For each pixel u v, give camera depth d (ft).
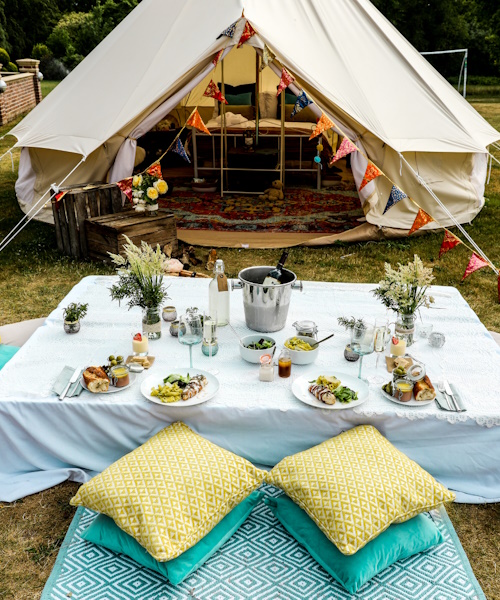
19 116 49.49
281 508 8.91
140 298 10.66
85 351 10.60
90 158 20.36
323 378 9.64
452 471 9.74
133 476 8.34
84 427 9.51
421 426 9.26
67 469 9.80
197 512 8.05
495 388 9.82
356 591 7.77
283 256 11.06
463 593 7.89
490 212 25.34
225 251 20.65
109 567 8.20
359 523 7.85
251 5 21.11
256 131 27.27
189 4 22.34
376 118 20.26
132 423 9.42
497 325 15.78
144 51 21.42
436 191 21.54
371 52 21.83
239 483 8.56
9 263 19.36
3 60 62.75
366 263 19.72
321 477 8.41
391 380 9.77
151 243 18.85
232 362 10.38
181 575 7.79
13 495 9.53
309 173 29.68
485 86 81.51
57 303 16.49
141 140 32.35
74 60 86.43
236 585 7.91
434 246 21.24
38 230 22.53
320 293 12.90
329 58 21.06
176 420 9.41
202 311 11.93
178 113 34.65
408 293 10.53
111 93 20.79
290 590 7.85
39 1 91.40
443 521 9.14
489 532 9.16
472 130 22.20
